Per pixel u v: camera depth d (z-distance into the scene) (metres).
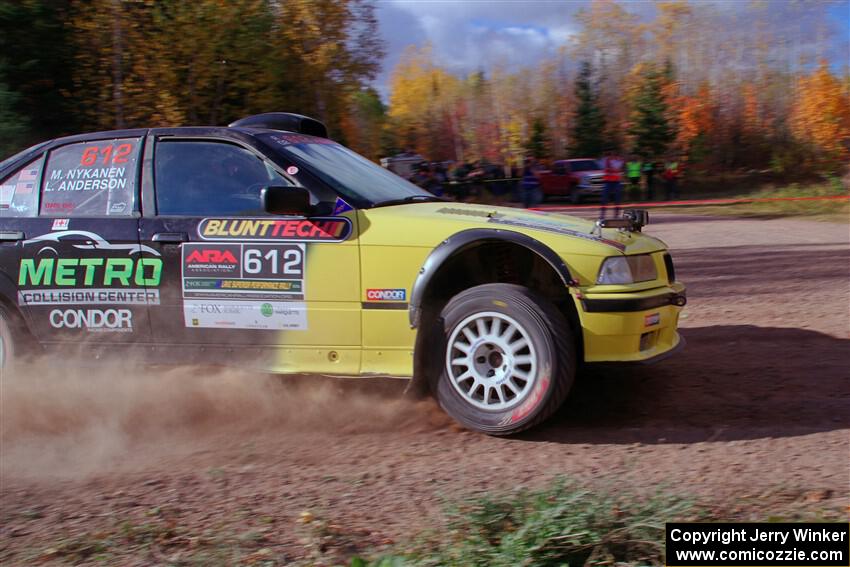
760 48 38.88
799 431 4.12
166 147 4.79
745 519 3.05
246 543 3.04
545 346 3.99
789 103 38.72
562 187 29.42
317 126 5.60
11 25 17.94
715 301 8.12
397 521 3.20
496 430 4.12
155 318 4.64
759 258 11.62
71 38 18.47
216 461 4.03
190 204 4.66
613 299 4.03
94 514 3.41
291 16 20.95
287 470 3.86
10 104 16.52
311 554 2.93
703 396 4.80
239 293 4.48
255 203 4.56
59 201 4.91
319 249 4.35
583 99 41.66
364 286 4.29
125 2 18.41
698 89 39.91
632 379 5.20
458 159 56.00
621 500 3.17
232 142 4.68
